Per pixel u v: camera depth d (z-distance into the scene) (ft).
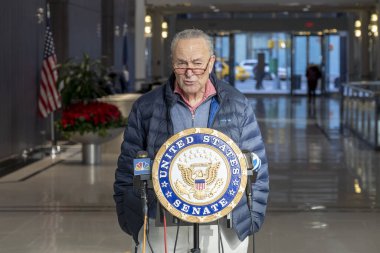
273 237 26.99
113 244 26.02
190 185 12.40
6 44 46.14
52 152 51.60
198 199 12.39
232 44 143.54
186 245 13.78
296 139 62.23
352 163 47.55
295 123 77.61
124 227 14.10
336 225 29.04
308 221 29.81
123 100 53.26
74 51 63.52
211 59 13.19
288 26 135.03
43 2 54.34
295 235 27.32
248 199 12.80
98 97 47.21
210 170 12.43
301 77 142.72
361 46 116.57
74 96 46.52
